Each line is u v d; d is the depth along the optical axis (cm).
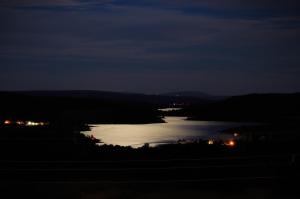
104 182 1271
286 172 1473
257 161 1820
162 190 1215
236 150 2223
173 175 1497
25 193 1152
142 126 11356
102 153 2094
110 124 11956
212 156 2036
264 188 1252
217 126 11338
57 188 1207
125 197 1140
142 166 1752
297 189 1239
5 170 1453
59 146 2212
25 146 2212
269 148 2286
